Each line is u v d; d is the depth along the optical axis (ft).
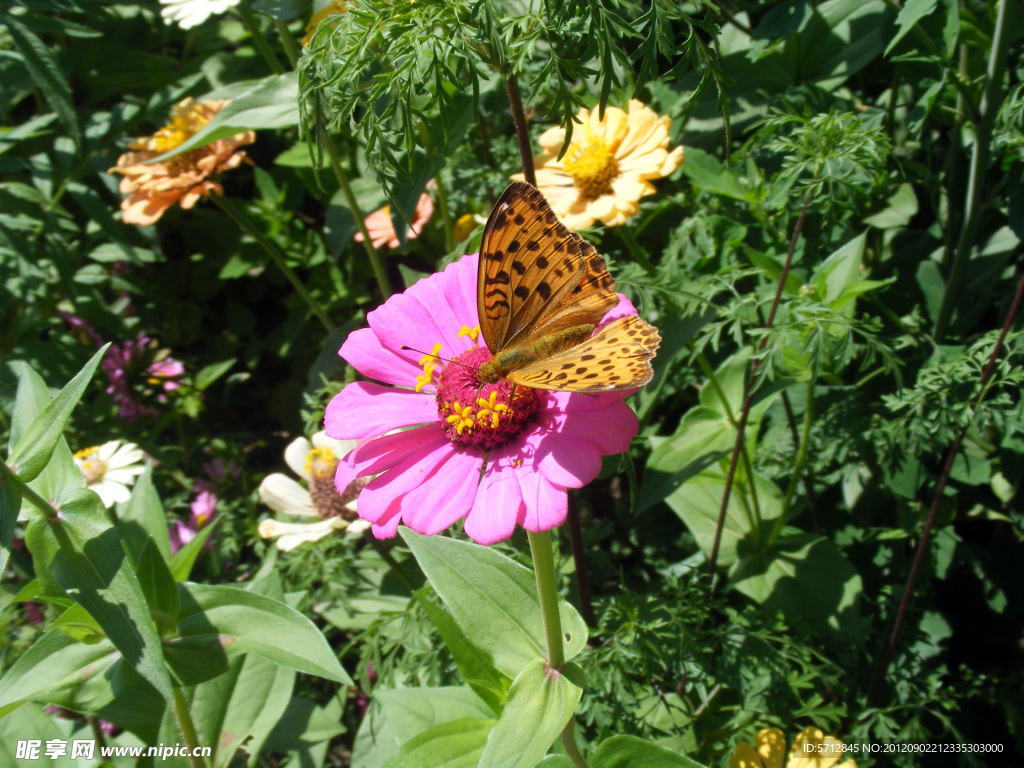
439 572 0.93
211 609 1.00
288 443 1.91
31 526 0.91
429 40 0.91
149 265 2.00
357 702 1.45
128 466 1.46
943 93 1.33
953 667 1.33
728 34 1.62
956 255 1.30
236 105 1.27
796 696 1.14
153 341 1.89
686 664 1.15
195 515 1.58
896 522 1.35
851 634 1.21
